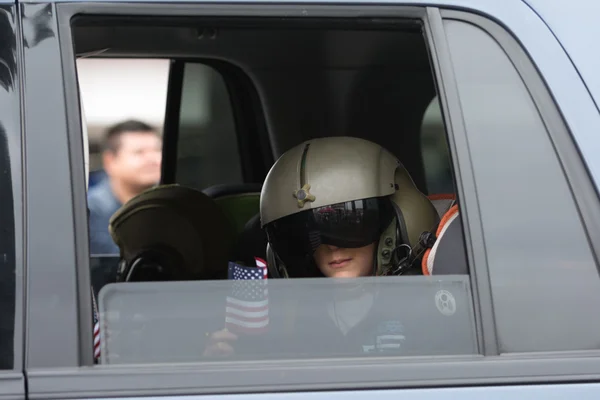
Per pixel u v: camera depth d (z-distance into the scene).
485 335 5.61
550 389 5.52
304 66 11.46
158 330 5.64
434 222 7.54
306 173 7.18
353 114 11.67
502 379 5.51
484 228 5.72
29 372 5.23
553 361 5.56
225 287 5.76
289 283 5.85
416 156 11.29
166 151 10.94
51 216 5.41
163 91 10.86
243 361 5.62
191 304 5.70
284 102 11.61
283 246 7.28
